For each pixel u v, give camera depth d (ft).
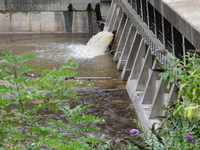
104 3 188.34
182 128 25.02
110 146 24.93
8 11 185.47
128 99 96.53
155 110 76.84
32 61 131.54
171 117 26.86
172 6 68.08
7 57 23.53
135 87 97.40
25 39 171.01
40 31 183.01
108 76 117.80
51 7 187.42
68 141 20.94
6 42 164.35
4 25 182.70
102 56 142.72
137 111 85.97
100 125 77.46
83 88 103.24
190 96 22.82
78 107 23.40
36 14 185.68
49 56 140.05
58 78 24.26
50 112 80.23
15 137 22.33
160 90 76.28
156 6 82.38
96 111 87.15
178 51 76.59
